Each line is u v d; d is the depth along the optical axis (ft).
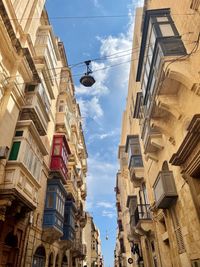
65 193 52.54
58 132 59.21
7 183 26.89
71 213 58.39
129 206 65.16
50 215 42.88
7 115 29.35
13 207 27.91
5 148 26.53
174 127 30.50
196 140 21.62
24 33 36.19
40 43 48.78
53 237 43.73
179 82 26.76
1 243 26.73
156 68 27.94
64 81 69.77
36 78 37.60
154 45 28.27
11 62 31.65
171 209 32.60
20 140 30.91
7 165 28.37
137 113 50.90
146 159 46.03
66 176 56.24
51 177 48.62
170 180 30.63
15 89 31.27
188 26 26.18
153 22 30.83
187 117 25.94
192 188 23.85
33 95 35.99
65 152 57.31
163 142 36.24
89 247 142.31
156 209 41.16
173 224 32.24
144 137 42.70
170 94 28.35
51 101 55.21
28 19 38.68
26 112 34.60
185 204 26.91
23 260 32.48
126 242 99.45
